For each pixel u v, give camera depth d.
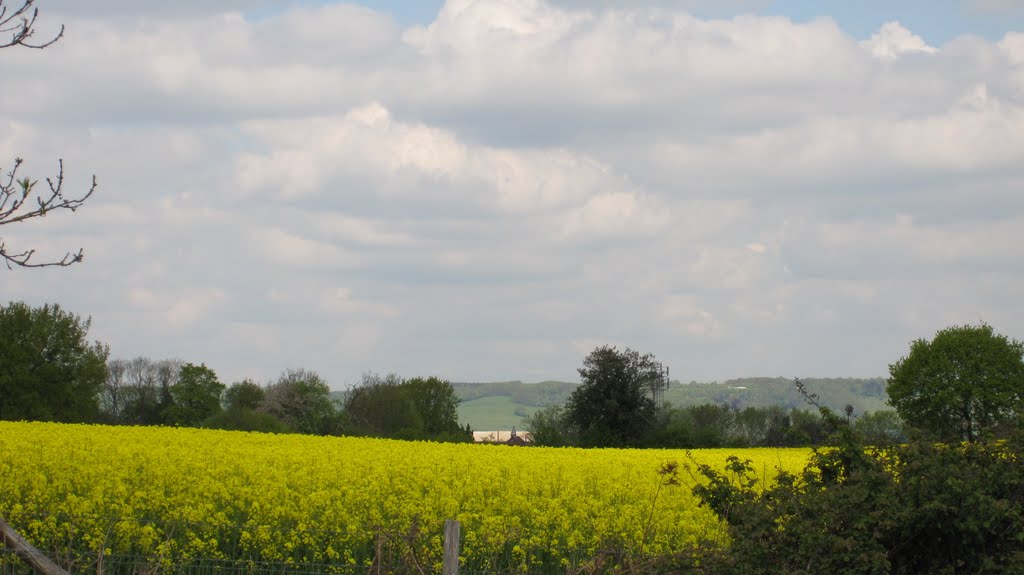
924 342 78.06
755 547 10.02
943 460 9.88
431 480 21.64
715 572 10.42
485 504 19.58
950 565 9.83
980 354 74.69
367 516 18.19
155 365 98.25
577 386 76.56
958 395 73.94
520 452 33.38
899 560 10.11
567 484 21.84
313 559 16.19
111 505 17.61
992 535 9.68
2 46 7.01
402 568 10.97
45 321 80.12
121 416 95.38
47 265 6.88
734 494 11.25
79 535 15.93
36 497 18.00
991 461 9.82
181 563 15.16
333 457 25.75
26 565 11.92
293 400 80.62
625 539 16.61
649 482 22.19
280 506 18.23
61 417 79.62
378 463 23.70
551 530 17.89
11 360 78.12
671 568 10.77
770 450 40.88
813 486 10.80
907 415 77.25
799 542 9.94
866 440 10.98
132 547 15.81
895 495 9.83
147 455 23.41
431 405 94.44
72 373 81.12
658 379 76.88
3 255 6.78
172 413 88.88
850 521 9.93
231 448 27.17
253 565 15.60
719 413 100.12
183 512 16.89
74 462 21.42
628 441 71.81
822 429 11.38
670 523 17.52
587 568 11.82
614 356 75.56
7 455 22.08
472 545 16.16
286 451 27.02
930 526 9.85
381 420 85.00
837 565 9.70
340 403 84.88
